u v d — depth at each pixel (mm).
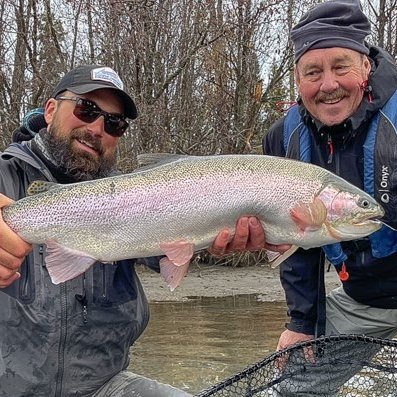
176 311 2174
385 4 3631
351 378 831
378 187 962
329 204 821
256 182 814
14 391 875
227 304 2301
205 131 3361
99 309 917
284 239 834
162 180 804
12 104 3430
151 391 926
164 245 807
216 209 807
